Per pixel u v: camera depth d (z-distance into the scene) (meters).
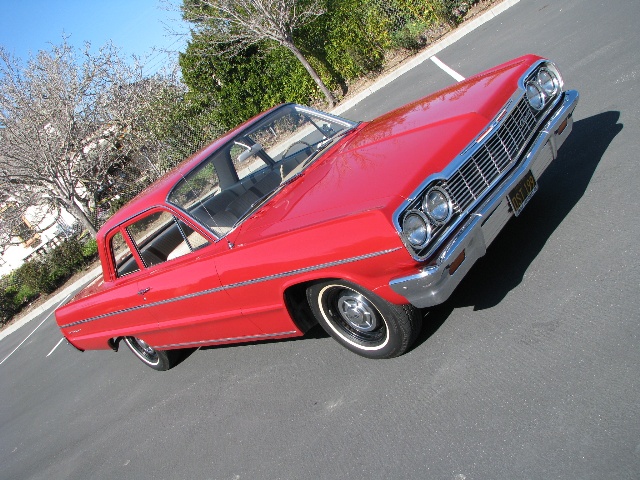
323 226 3.31
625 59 6.32
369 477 2.98
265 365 4.81
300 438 3.64
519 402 2.87
